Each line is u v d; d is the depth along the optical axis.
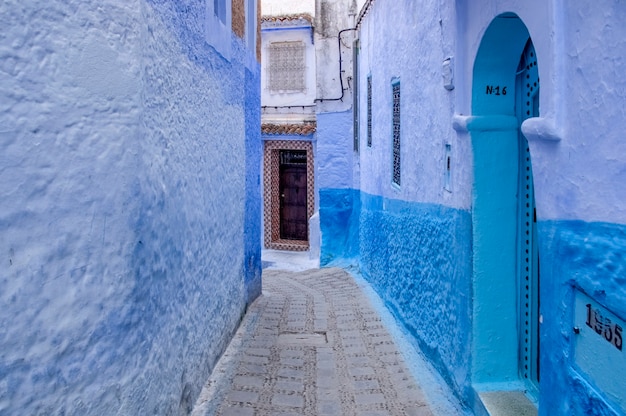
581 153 2.36
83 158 2.38
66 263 2.28
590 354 2.28
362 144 10.37
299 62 14.42
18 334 2.04
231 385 4.60
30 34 2.10
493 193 3.96
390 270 7.30
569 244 2.45
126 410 2.76
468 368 4.04
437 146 4.92
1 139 1.97
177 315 3.70
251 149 7.14
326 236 12.23
